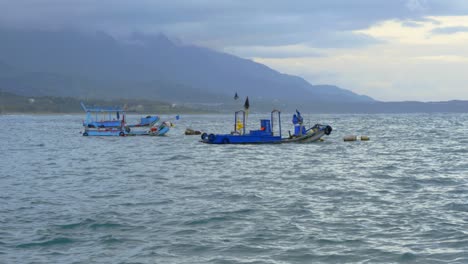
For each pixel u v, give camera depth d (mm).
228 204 29047
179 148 71250
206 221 24984
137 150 69438
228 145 73125
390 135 102750
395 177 40000
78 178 41031
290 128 147750
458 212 26469
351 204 28891
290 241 21609
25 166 50625
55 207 28516
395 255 19688
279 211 27109
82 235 22703
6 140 94000
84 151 68812
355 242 21375
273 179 39469
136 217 25906
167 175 42406
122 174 43406
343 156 57906
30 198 31453
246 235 22516
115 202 29891
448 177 39625
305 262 19109
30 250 20703
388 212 26688
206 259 19531
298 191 33469
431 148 69062
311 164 49906
